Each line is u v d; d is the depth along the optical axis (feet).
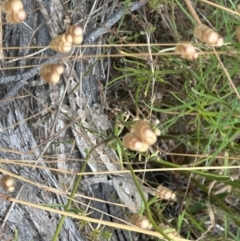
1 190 0.78
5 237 0.78
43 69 0.63
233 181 1.02
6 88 0.86
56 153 0.97
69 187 0.97
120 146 0.73
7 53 0.89
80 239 0.92
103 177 1.01
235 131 0.96
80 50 0.92
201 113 0.93
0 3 0.73
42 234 0.82
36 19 0.92
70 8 0.96
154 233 0.68
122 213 1.07
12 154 0.83
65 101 0.98
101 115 1.05
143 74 1.02
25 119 0.85
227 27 0.89
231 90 0.95
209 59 1.00
